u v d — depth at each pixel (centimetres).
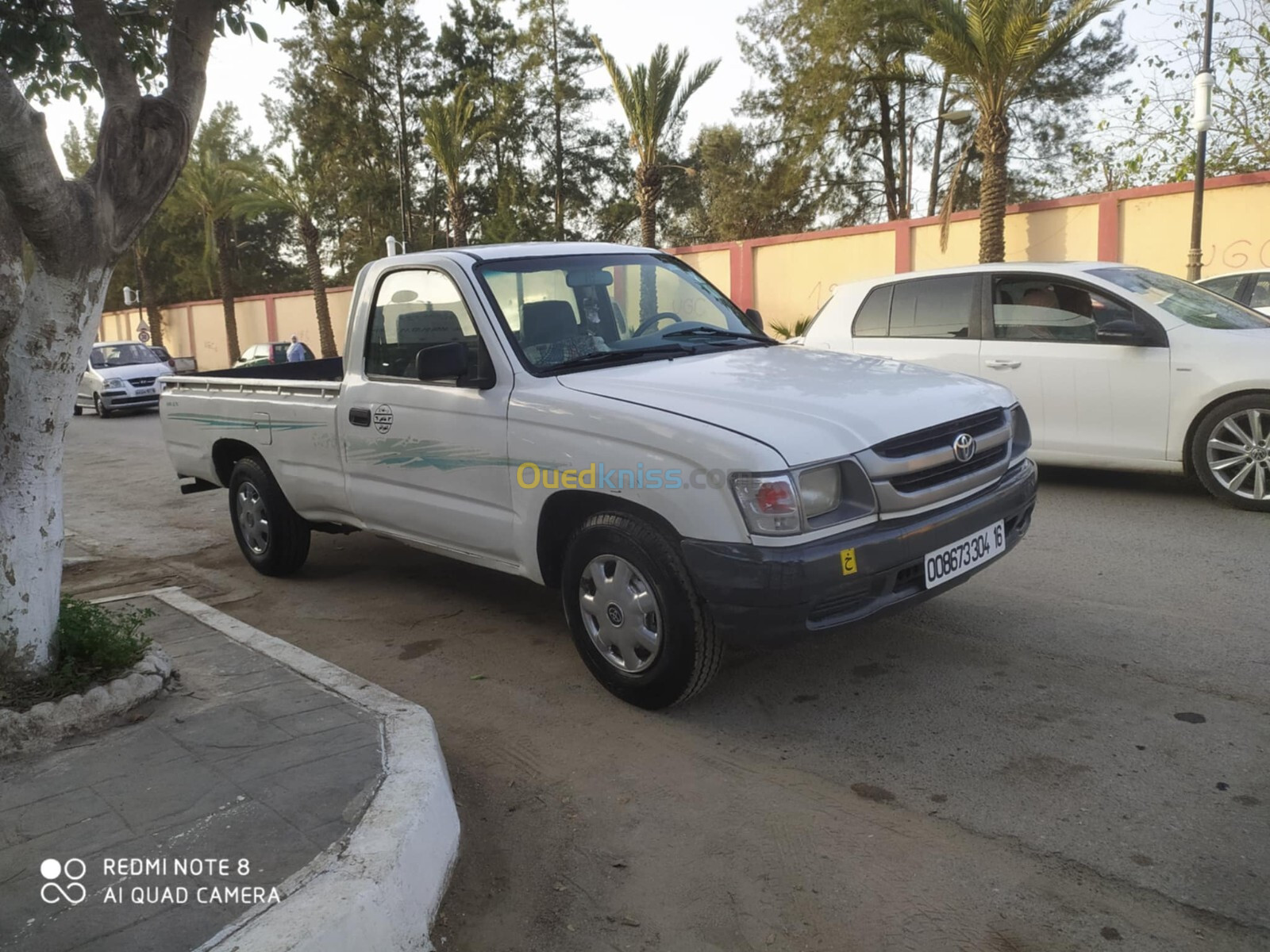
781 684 420
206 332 4206
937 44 1694
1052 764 339
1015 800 318
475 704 420
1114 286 700
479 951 260
